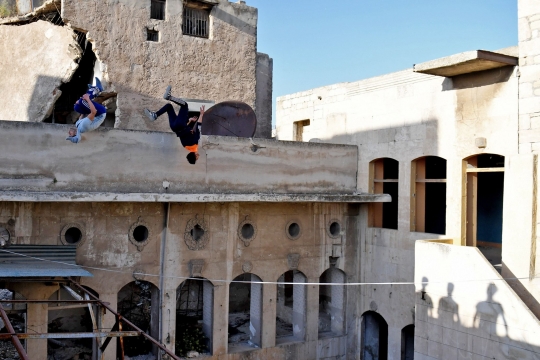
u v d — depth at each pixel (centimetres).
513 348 1109
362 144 1758
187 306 1867
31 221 1309
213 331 1534
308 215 1697
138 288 1872
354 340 1773
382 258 1684
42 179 1274
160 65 1814
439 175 1983
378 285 1694
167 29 1828
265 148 1580
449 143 1485
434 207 2017
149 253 1457
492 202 1872
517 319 1103
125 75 1752
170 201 1381
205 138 1481
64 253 1289
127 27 1756
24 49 1845
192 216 1508
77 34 1731
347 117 1823
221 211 1550
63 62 1747
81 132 1241
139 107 1773
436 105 1523
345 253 1766
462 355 1211
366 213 1752
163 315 1470
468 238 1474
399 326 1609
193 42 1878
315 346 1695
